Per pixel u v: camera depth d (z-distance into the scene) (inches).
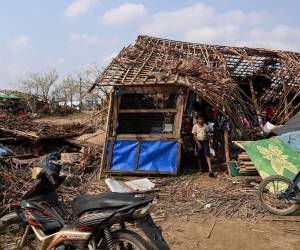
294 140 369.1
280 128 392.5
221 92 472.1
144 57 553.9
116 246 163.3
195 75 483.8
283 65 618.2
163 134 454.0
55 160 190.4
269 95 706.2
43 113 1573.6
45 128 630.5
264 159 361.4
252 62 604.1
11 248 219.0
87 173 455.2
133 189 367.2
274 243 247.4
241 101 538.6
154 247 155.2
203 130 443.8
